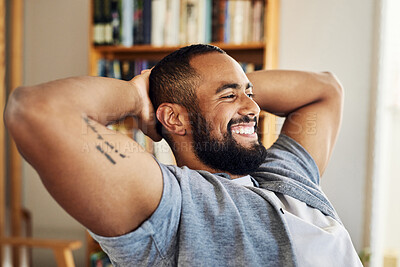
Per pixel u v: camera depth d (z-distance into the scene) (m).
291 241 0.74
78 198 0.67
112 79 0.80
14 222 2.77
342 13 2.47
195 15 2.38
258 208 0.77
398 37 2.59
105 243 0.72
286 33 2.55
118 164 0.68
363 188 2.44
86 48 2.89
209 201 0.76
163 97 0.84
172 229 0.74
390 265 2.64
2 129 2.69
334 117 1.05
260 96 1.03
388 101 2.76
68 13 2.92
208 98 0.82
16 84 2.80
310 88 1.05
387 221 3.06
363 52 2.45
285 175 0.91
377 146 2.43
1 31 2.64
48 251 2.97
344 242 0.82
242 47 2.37
